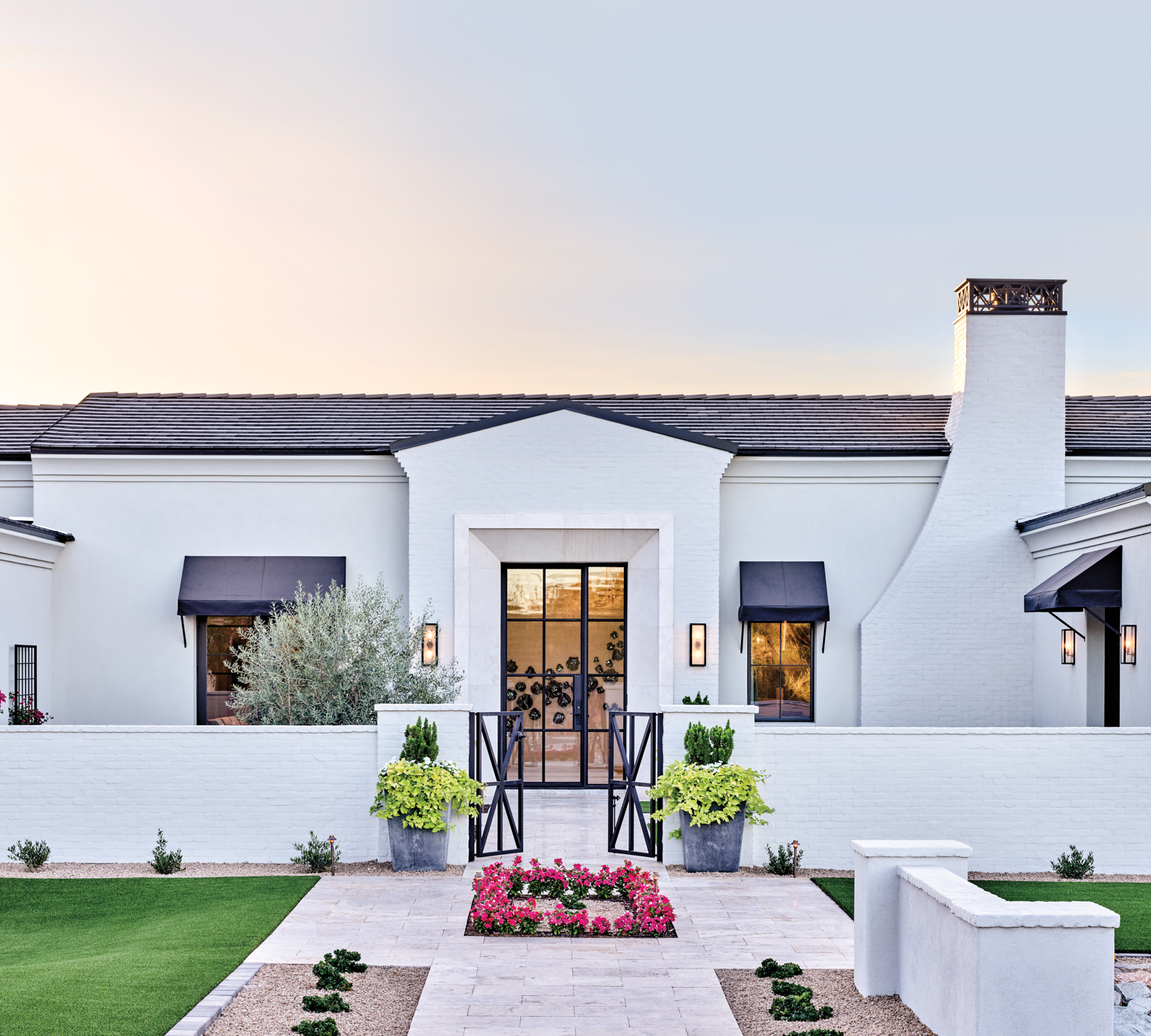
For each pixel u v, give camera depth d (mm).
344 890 11023
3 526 15625
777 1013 7246
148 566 18406
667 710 12719
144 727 12484
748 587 18359
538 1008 7410
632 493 17734
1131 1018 7227
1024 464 18469
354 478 18594
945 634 18344
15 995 7152
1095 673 15961
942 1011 6699
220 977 7867
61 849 12344
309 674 13844
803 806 12414
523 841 13531
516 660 18047
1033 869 12328
